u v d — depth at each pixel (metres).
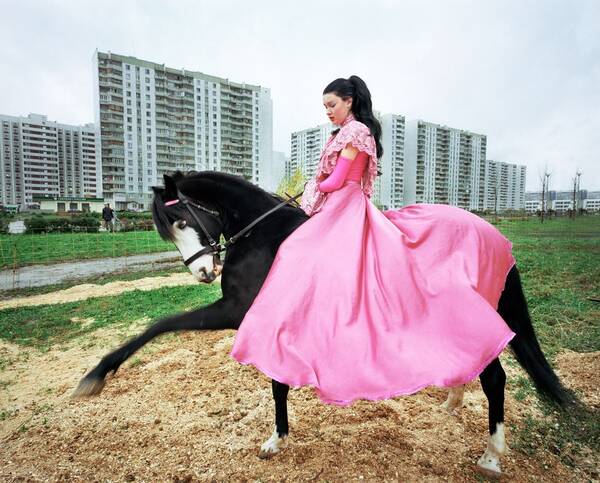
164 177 2.58
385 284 2.20
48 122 89.50
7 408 3.73
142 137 73.12
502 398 2.43
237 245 2.69
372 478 2.46
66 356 5.09
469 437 2.88
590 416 3.06
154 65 73.06
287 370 2.03
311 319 2.14
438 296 2.17
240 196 2.79
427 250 2.32
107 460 2.77
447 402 3.25
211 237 2.73
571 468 2.53
